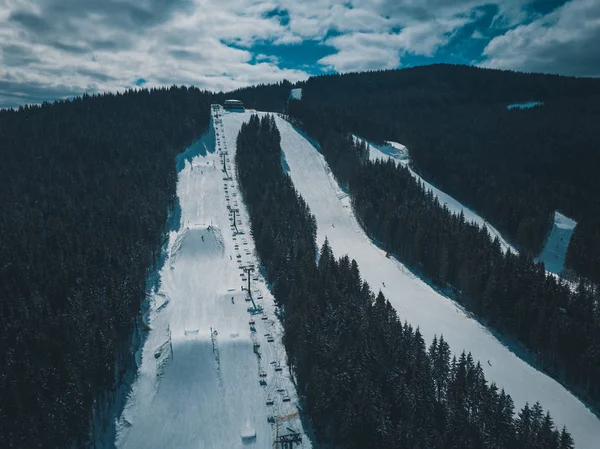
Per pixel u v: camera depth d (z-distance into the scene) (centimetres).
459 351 8762
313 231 13212
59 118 18825
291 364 8356
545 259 13462
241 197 15825
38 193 12888
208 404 7831
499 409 6494
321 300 8700
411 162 19162
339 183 17325
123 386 8062
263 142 18575
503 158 19788
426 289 11131
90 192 13325
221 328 9431
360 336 7581
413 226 12519
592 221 14012
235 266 12025
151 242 11956
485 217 15662
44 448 6291
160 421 7562
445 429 6372
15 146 15525
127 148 16500
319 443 7162
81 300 8462
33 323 7694
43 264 9319
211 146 19812
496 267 10250
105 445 7169
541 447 6119
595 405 7862
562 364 8538
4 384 6606
